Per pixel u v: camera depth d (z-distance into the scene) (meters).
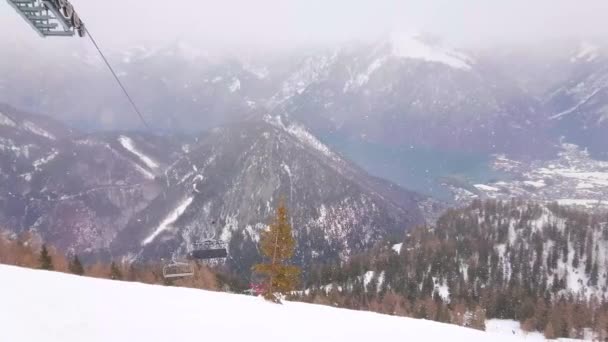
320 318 18.70
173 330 10.30
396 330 18.66
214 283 76.81
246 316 14.67
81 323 9.07
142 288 17.38
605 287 153.62
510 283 149.75
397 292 138.12
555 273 156.88
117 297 13.01
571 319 107.88
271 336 12.28
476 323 103.25
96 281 16.77
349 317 21.12
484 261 158.88
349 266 158.50
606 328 102.12
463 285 142.00
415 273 152.75
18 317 8.39
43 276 14.19
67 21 9.62
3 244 70.31
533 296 135.75
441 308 111.44
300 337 13.16
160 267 108.56
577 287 153.38
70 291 12.08
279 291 32.69
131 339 8.89
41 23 9.77
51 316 9.05
